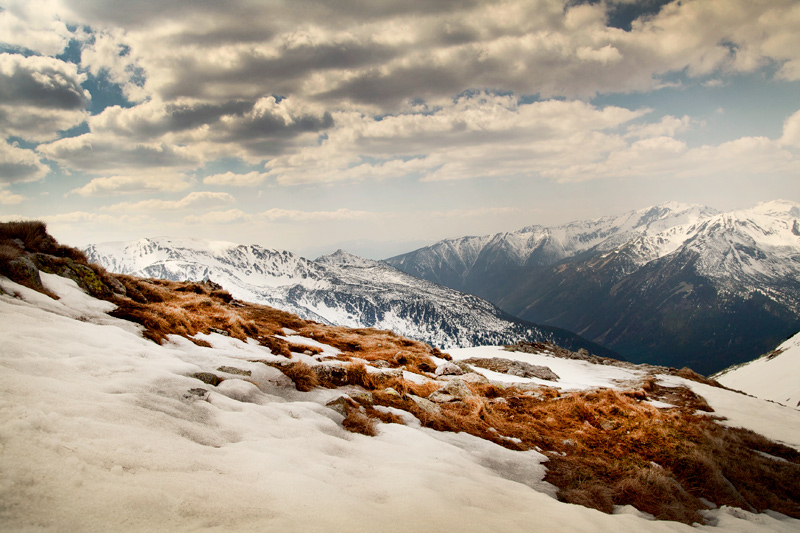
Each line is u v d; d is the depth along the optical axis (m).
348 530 3.84
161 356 8.65
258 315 27.25
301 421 7.75
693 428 16.91
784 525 9.97
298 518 3.90
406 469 6.69
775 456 16.89
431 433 10.32
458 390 15.05
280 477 4.77
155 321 11.77
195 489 3.89
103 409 5.00
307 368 11.59
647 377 32.25
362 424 8.92
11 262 10.39
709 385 32.44
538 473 9.54
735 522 9.33
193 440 5.38
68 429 4.12
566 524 5.71
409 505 4.96
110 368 6.86
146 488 3.59
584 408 17.47
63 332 7.85
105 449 4.05
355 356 20.83
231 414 6.82
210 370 9.29
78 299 11.39
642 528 6.63
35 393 4.74
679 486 10.89
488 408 14.40
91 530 2.84
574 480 9.52
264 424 6.96
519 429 13.21
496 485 7.26
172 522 3.25
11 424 3.79
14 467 3.19
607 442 13.80
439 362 26.67
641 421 16.36
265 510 3.91
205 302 19.14
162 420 5.48
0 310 7.95
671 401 25.30
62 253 14.46
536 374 30.73
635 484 9.88
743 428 19.95
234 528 3.42
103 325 9.90
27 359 6.00
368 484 5.57
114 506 3.18
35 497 2.97
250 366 10.58
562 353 43.31
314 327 29.67
